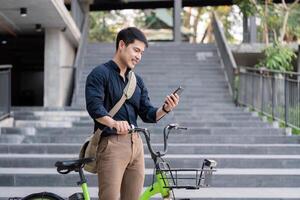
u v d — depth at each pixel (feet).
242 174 22.13
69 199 12.27
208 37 82.02
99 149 11.50
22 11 37.19
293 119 30.22
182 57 50.34
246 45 55.06
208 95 43.19
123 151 11.41
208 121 33.30
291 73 30.09
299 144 27.81
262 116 35.55
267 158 24.52
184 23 95.20
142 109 12.06
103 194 11.39
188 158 24.02
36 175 21.85
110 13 97.81
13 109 37.47
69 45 51.31
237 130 30.37
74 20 46.98
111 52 51.24
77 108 37.50
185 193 20.08
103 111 11.00
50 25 44.11
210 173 10.53
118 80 11.59
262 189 21.48
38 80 71.61
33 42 53.47
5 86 32.42
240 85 41.45
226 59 46.19
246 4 42.75
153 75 46.62
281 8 48.83
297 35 51.60
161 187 11.35
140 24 96.12
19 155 25.12
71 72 49.29
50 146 25.99
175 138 28.02
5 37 51.21
